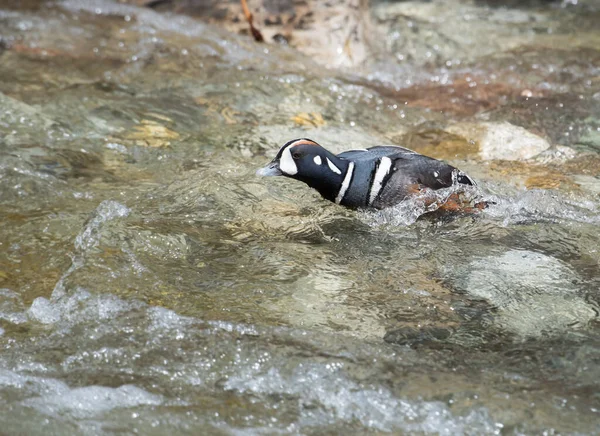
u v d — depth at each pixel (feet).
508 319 27.43
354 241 32.35
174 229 32.86
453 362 25.21
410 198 32.22
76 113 44.32
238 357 25.41
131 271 29.86
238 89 48.37
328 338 26.30
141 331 26.68
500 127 43.78
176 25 58.85
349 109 46.62
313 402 23.79
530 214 34.14
